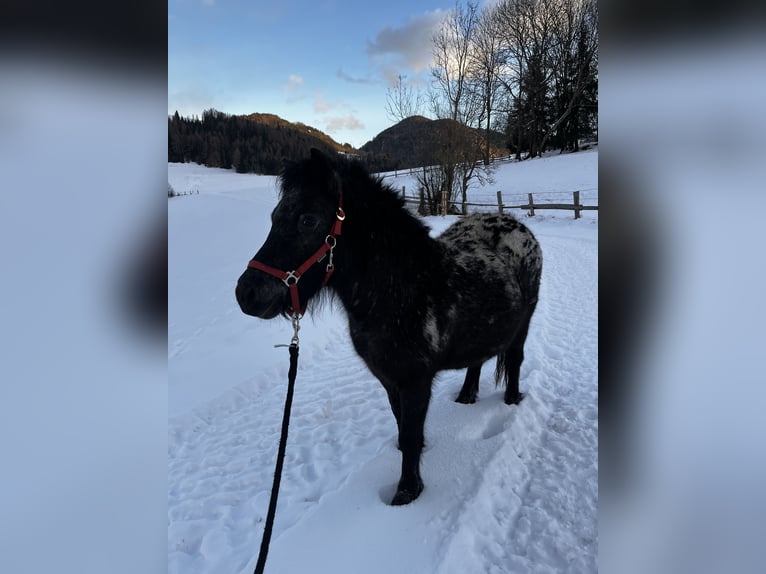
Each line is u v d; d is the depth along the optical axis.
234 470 3.33
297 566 2.26
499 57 30.50
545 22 36.06
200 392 4.52
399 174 28.14
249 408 4.37
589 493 2.67
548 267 10.01
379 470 3.03
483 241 3.29
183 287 9.13
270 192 33.09
